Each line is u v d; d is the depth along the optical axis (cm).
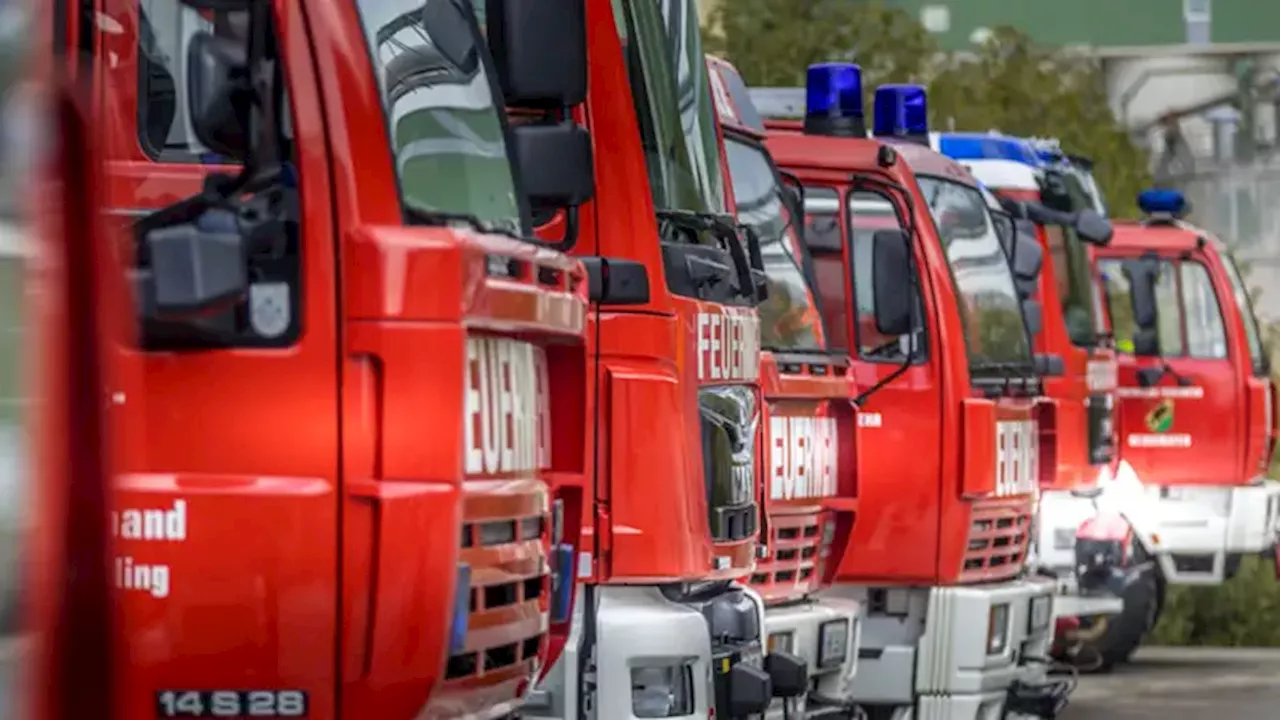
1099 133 3650
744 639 1179
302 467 733
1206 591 3025
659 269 1083
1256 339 2902
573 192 870
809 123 1731
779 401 1441
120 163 904
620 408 1058
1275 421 2867
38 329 488
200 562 725
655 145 1146
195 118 756
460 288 750
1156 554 2762
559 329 850
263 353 734
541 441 870
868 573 1627
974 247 1711
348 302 738
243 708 730
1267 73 4400
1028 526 1744
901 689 1639
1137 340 2752
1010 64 3591
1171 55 4428
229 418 731
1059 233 2419
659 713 1065
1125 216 3641
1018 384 1730
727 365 1162
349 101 750
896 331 1565
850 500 1551
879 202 1644
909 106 1947
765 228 1475
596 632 1050
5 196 482
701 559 1096
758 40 3225
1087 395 2342
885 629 1644
